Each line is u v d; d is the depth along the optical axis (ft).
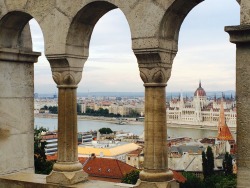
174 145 276.82
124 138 379.14
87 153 246.06
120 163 174.19
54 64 26.40
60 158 26.43
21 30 30.19
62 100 26.40
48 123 568.00
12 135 29.91
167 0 21.84
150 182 22.65
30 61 30.91
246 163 18.47
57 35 25.98
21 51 29.96
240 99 18.65
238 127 18.70
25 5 27.25
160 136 22.86
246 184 18.44
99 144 268.00
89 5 24.79
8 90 29.68
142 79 23.16
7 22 28.84
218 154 256.73
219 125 335.67
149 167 22.91
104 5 24.79
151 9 22.38
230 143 290.97
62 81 26.30
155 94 22.89
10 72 29.81
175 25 23.03
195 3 22.33
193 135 460.14
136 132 521.65
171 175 23.07
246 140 18.49
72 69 26.25
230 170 187.21
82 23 26.02
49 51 26.27
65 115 26.40
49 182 26.48
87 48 27.07
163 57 22.61
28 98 31.12
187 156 225.56
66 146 26.35
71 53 26.02
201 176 210.38
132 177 132.77
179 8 22.25
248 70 18.44
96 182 26.50
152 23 22.31
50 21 26.25
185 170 216.95
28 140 31.04
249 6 18.19
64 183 25.84
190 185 168.96
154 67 22.65
